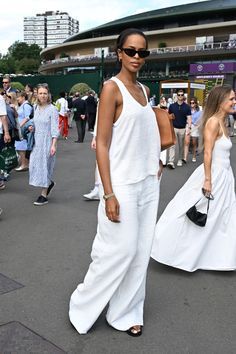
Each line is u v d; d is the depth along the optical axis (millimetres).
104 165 2652
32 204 6688
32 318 3250
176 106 10961
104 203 2729
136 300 3053
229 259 4172
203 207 4039
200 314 3402
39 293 3670
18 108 9211
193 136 11414
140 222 2883
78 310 3064
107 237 2760
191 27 73312
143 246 2928
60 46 96188
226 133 4145
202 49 69375
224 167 4129
